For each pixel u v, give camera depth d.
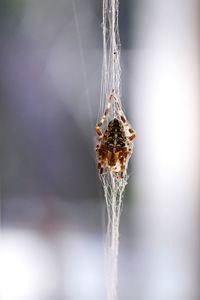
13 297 0.30
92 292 0.30
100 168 0.25
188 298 0.30
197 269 0.30
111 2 0.24
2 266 0.30
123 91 0.30
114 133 0.24
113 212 0.27
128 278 0.30
